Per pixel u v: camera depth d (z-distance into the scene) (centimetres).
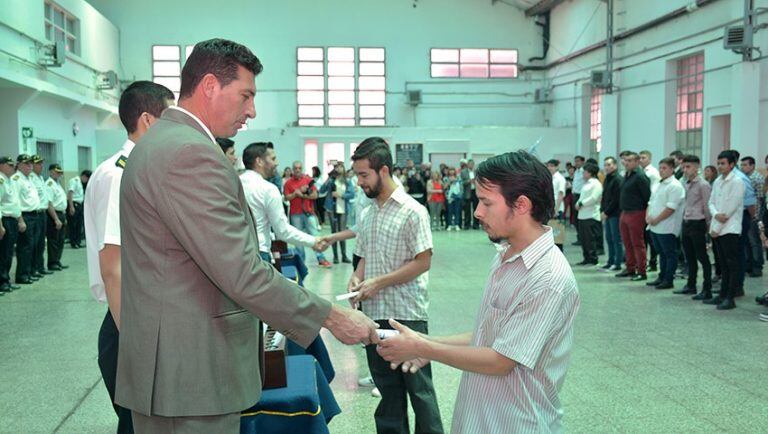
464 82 2159
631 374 430
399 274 272
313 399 212
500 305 162
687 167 678
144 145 161
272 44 2095
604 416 357
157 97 247
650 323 577
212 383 158
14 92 1231
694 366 447
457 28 2152
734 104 1130
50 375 444
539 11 2080
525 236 160
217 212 153
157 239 156
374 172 278
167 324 155
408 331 173
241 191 168
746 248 816
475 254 1086
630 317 601
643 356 472
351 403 384
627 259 830
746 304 653
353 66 2128
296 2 2094
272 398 210
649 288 754
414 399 270
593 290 743
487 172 159
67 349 511
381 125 2075
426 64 2148
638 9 1529
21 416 368
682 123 1400
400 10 2133
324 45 2114
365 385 416
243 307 160
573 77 1938
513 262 163
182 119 169
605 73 1628
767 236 650
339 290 754
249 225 168
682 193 730
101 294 250
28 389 415
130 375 158
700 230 672
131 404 158
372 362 277
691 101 1360
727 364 451
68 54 1494
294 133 1873
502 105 2175
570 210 1519
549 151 1914
